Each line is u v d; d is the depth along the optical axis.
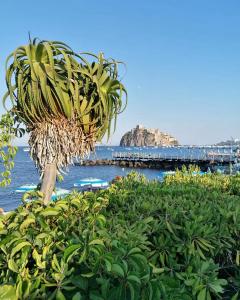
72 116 3.40
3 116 4.01
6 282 1.72
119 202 3.57
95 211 3.00
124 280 1.61
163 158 71.56
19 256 1.96
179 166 66.38
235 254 2.80
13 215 2.38
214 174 8.13
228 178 7.02
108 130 3.78
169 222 2.74
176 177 7.53
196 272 2.10
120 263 1.66
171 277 1.97
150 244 2.48
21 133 4.22
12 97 3.46
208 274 2.05
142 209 3.20
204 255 2.64
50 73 3.27
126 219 3.08
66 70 3.50
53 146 3.38
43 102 3.36
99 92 3.42
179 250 2.39
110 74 3.71
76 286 1.68
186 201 3.58
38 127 3.40
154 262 2.32
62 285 1.71
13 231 2.13
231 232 2.85
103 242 2.05
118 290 1.59
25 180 44.31
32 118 3.45
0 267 1.91
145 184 5.20
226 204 3.45
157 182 5.57
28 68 3.40
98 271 1.70
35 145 3.50
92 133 3.59
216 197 4.09
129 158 79.81
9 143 4.17
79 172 64.12
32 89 3.29
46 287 1.77
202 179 6.83
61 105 3.34
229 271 2.71
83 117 3.48
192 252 2.33
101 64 3.51
